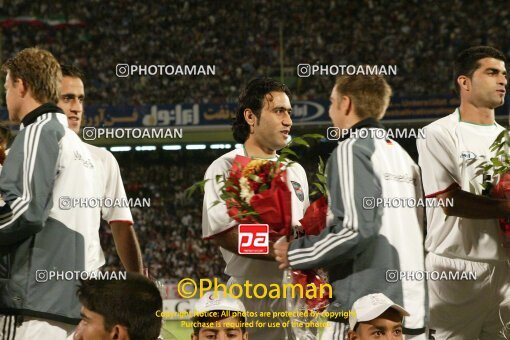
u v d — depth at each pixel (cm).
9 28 5244
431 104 4447
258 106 936
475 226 973
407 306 797
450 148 972
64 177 809
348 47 5088
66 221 808
